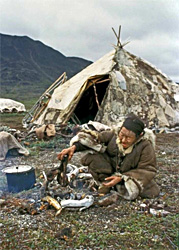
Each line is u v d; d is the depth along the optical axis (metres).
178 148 7.17
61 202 3.15
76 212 3.12
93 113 13.59
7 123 14.98
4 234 2.68
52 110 10.45
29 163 5.65
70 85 11.15
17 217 3.03
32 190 3.81
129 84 10.99
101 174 3.66
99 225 2.84
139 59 12.29
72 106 10.32
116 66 11.25
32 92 97.31
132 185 3.26
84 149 3.52
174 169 5.01
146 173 3.29
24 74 154.25
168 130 10.73
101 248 2.45
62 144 7.63
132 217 3.00
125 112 10.59
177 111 11.59
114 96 10.77
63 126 9.51
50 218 2.99
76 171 4.14
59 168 3.48
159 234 2.65
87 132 3.52
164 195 3.62
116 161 3.52
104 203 3.28
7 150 6.12
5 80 139.12
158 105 11.16
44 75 186.62
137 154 3.35
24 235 2.66
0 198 3.59
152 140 3.43
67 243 2.53
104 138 3.52
